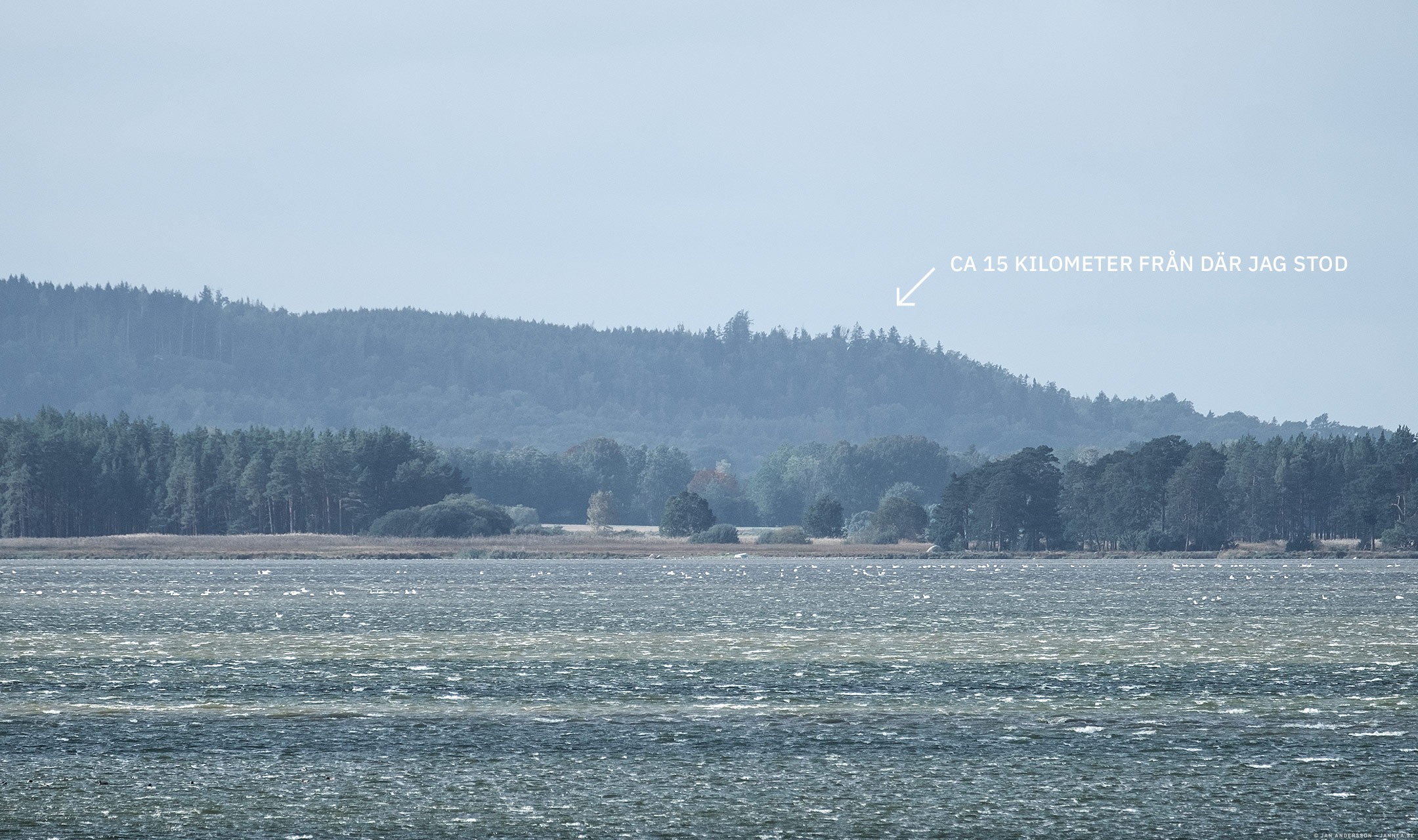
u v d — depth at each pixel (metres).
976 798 170.50
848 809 165.50
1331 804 166.75
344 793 173.88
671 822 160.62
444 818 162.38
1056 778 180.88
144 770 186.62
